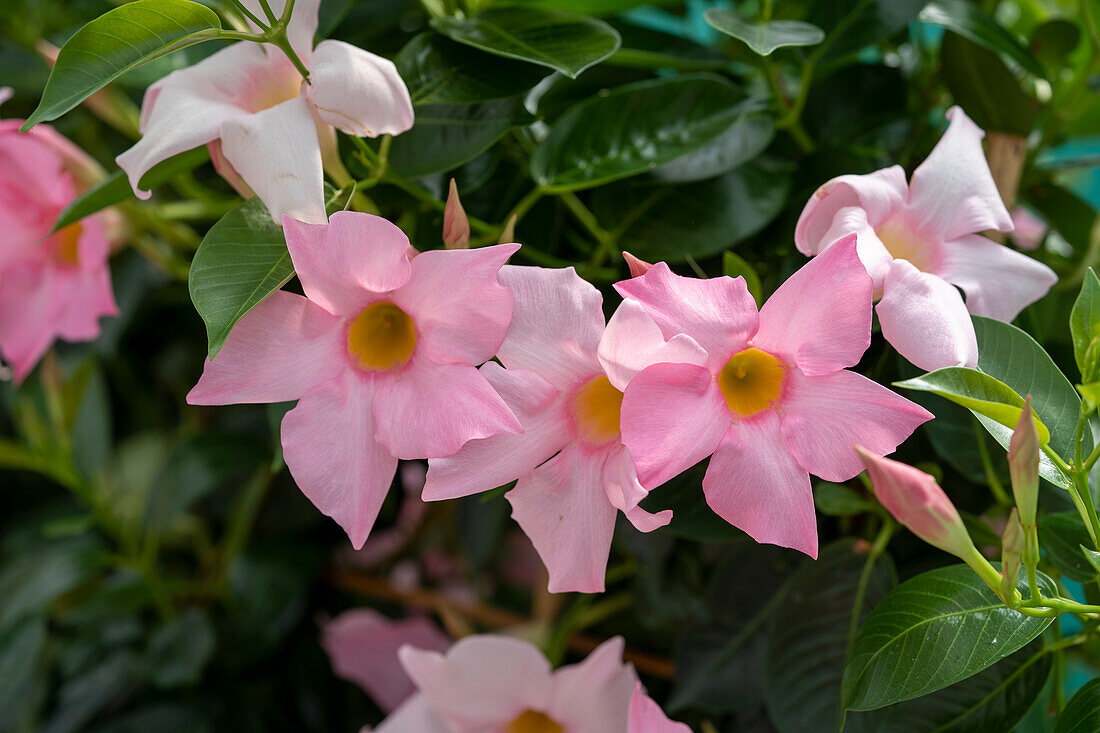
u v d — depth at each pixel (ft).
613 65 1.79
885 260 1.43
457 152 1.59
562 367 1.42
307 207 1.41
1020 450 1.33
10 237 1.83
